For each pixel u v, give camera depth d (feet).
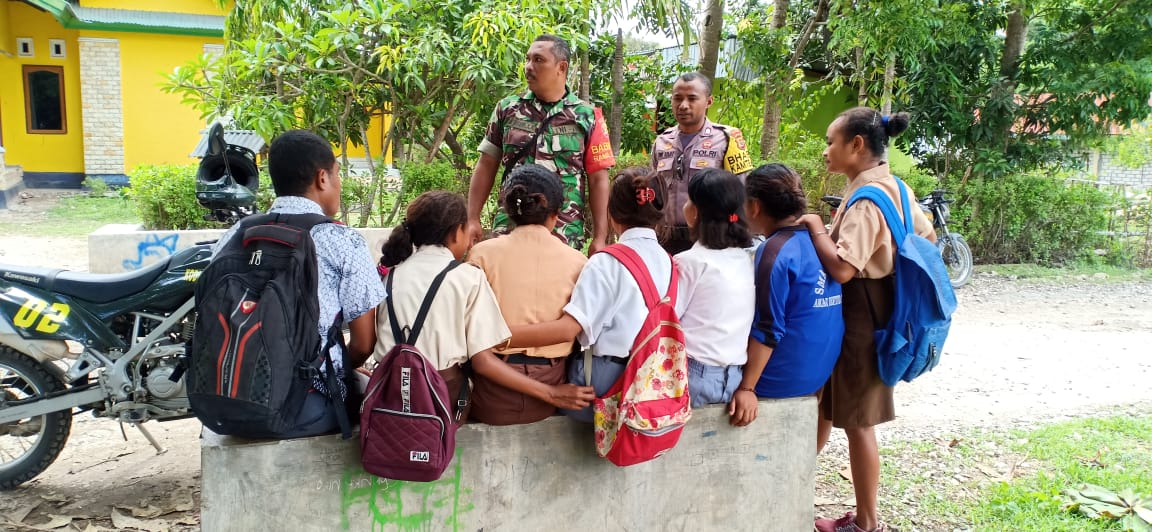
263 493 7.79
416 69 21.85
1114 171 58.18
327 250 7.87
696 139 13.16
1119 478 11.87
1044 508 10.98
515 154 11.94
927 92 32.63
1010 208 32.68
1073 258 33.88
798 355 9.10
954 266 28.63
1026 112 33.32
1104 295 27.99
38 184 51.90
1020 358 19.52
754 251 9.46
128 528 9.92
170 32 49.03
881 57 28.45
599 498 8.79
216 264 7.57
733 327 8.80
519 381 8.07
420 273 7.97
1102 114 32.42
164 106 50.16
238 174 12.22
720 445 9.16
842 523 10.28
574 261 8.50
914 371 9.23
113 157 50.08
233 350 7.21
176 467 11.85
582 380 8.53
